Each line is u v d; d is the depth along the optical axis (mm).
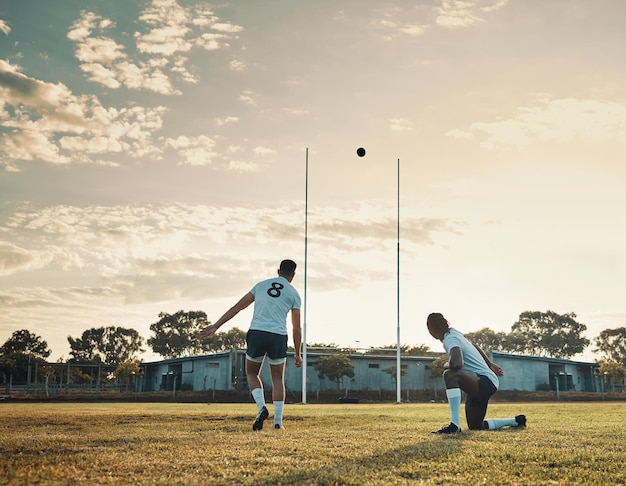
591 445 5156
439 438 5598
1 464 3873
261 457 4242
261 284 7004
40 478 3424
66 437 5547
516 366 69500
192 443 5062
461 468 3896
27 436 5699
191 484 3295
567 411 14664
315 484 3355
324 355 65000
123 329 107125
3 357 67250
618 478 3689
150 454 4375
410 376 66500
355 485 3354
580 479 3635
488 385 6500
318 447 4785
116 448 4699
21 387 64125
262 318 6855
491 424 6758
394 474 3689
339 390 64250
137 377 70500
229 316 6977
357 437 5668
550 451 4648
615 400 64438
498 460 4211
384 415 11141
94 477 3488
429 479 3545
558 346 110438
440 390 66875
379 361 66438
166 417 9383
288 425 7758
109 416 9703
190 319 105875
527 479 3588
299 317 7004
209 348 105438
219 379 64062
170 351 105375
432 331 6684
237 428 6918
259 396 6699
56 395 56844
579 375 77562
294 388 63219
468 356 6516
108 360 105500
